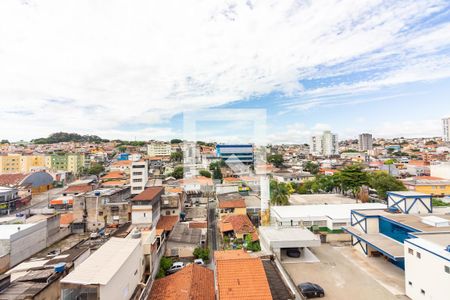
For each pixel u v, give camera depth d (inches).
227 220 1219.2
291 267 619.2
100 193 1283.2
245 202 1398.9
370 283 546.9
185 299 510.6
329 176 1893.5
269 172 1424.7
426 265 459.5
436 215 724.7
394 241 656.4
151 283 641.0
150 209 1041.5
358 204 1152.2
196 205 1576.0
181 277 615.8
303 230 758.5
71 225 1161.4
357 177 1508.4
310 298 491.5
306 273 589.6
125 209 1183.6
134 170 1670.8
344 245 770.2
